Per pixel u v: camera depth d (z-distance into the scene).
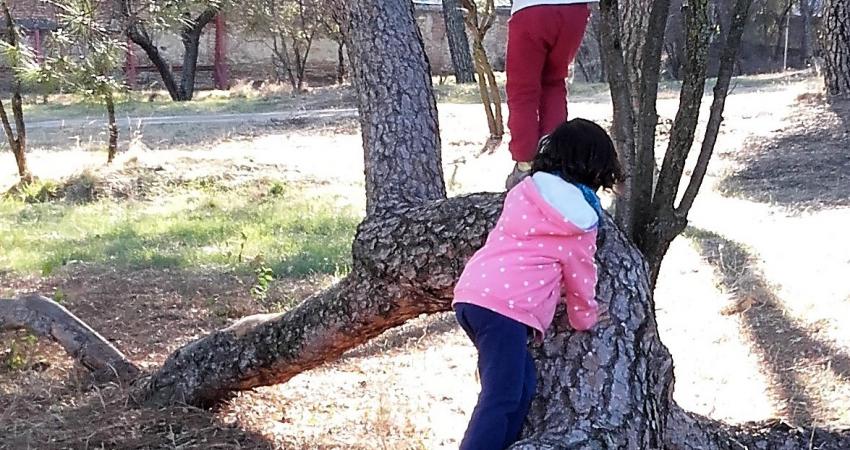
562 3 4.38
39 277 8.88
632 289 3.39
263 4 27.33
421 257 3.94
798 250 8.12
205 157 15.58
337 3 4.71
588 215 3.10
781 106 15.70
